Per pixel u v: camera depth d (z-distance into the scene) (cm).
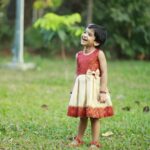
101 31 621
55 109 916
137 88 1249
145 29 2117
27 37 2236
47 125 760
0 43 2339
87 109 602
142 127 749
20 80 1380
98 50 623
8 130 722
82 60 622
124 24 2097
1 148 621
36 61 1931
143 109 901
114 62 1998
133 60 2156
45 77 1459
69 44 1970
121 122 795
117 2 2088
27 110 898
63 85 1290
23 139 672
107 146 636
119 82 1371
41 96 1090
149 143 655
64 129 732
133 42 2152
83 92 609
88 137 685
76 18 1395
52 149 617
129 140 670
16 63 1689
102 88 610
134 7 2078
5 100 1019
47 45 2100
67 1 2252
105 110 611
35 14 2528
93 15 2120
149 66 1836
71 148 621
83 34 625
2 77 1448
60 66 1798
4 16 2372
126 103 1002
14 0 2494
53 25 1365
